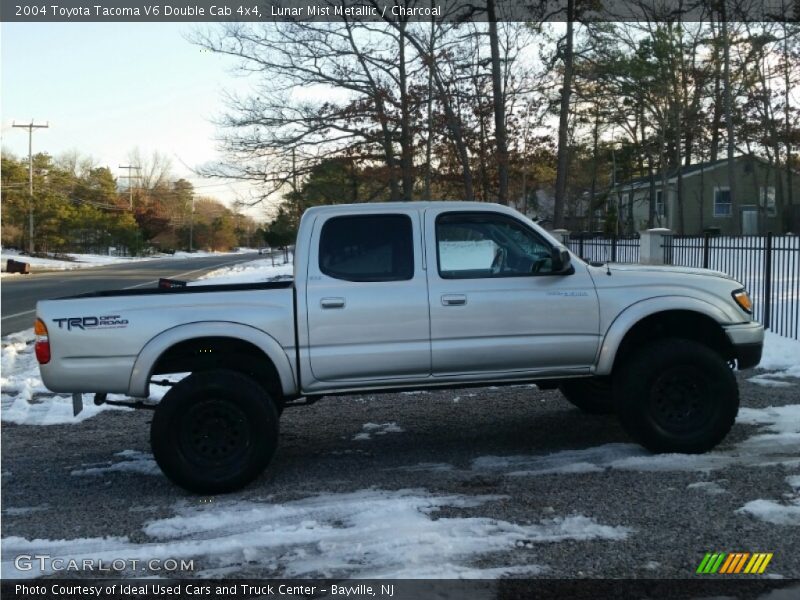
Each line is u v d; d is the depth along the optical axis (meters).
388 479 6.05
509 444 6.96
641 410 6.24
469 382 6.20
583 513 5.11
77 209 88.94
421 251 6.15
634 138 41.34
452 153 25.30
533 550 4.55
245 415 5.84
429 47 23.67
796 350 10.69
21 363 12.91
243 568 4.49
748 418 7.44
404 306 6.02
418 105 23.81
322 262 6.07
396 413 8.35
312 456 6.85
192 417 5.81
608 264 6.64
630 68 31.00
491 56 24.94
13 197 74.19
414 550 4.57
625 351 6.60
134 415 8.81
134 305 5.86
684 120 37.44
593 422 7.64
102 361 5.81
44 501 5.87
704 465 6.04
